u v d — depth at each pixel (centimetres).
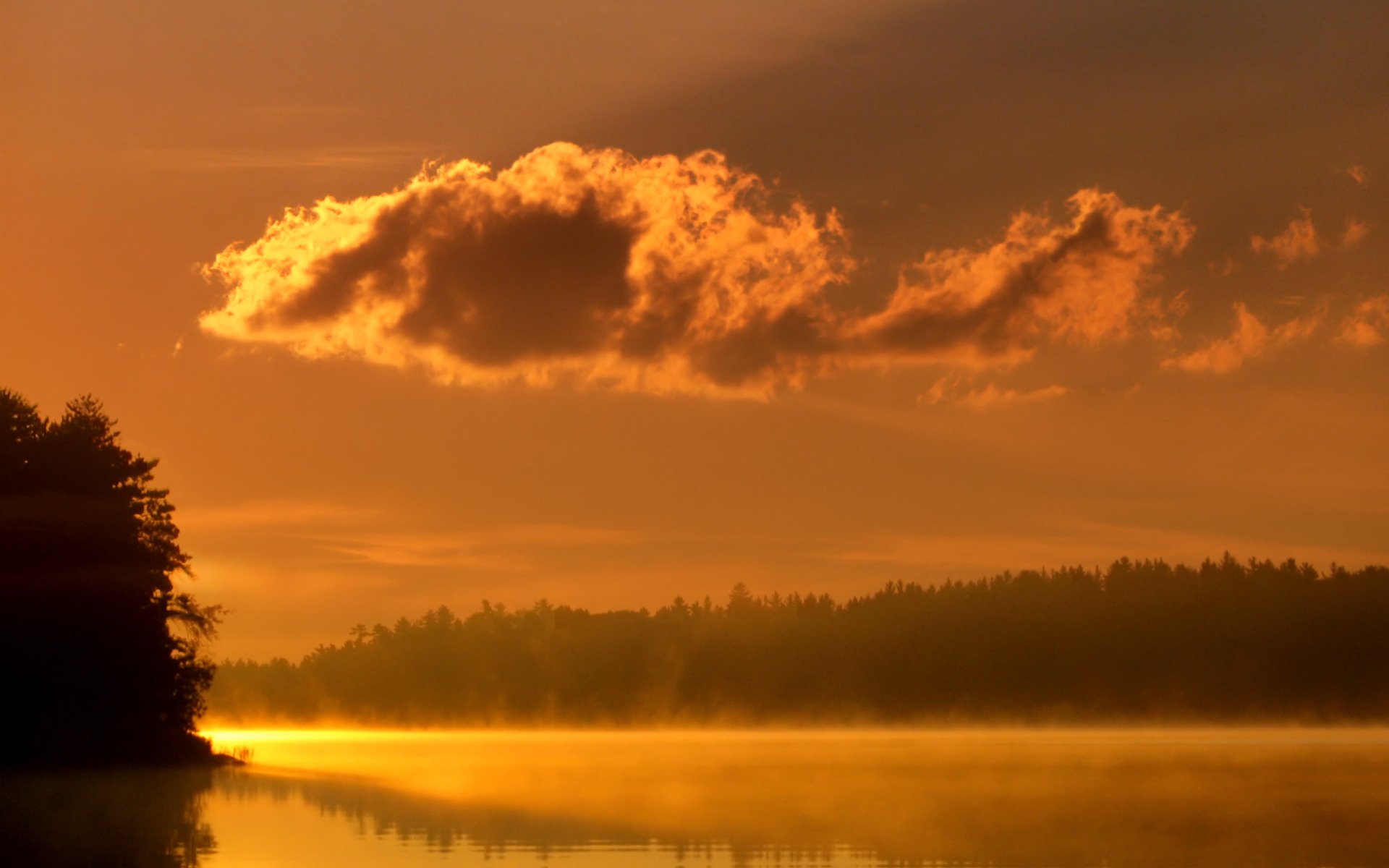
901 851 5394
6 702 8325
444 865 4941
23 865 4938
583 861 5072
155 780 8531
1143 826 6244
